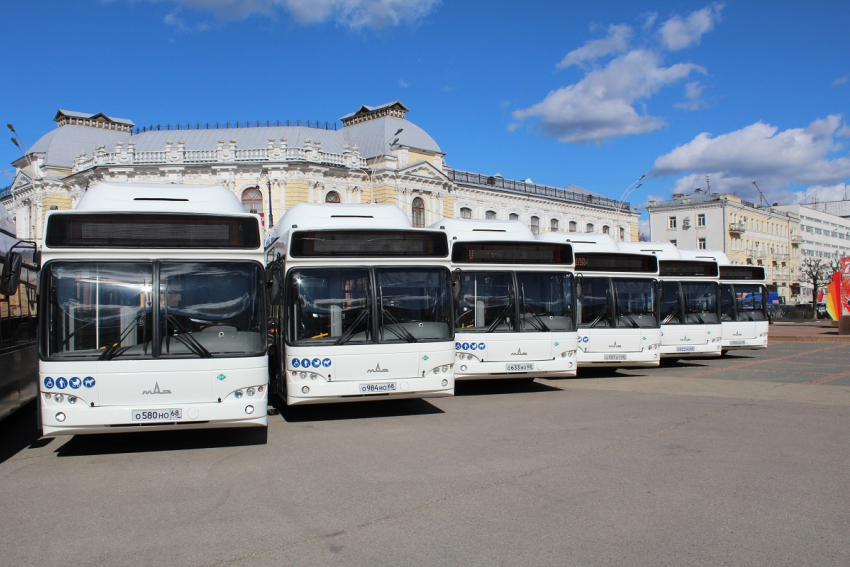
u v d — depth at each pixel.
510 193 54.34
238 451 8.74
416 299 10.78
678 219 80.56
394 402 12.90
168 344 8.32
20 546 5.39
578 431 9.50
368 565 4.86
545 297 13.38
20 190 50.12
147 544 5.38
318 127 51.22
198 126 49.28
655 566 4.74
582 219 61.00
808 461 7.59
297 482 7.13
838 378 15.91
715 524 5.56
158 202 9.26
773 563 4.76
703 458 7.77
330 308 10.43
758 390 13.80
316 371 10.23
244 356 8.50
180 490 6.93
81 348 8.13
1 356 9.67
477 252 13.20
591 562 4.82
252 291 8.74
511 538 5.33
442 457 8.10
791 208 98.88
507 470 7.40
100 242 8.38
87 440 9.73
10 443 9.74
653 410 11.27
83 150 51.16
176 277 8.52
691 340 18.53
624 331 15.73
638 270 16.12
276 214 41.47
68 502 6.60
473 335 12.85
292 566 4.88
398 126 50.09
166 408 8.21
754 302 21.81
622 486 6.69
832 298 35.44
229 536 5.52
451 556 4.99
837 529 5.41
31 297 11.73
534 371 13.06
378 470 7.55
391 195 45.62
